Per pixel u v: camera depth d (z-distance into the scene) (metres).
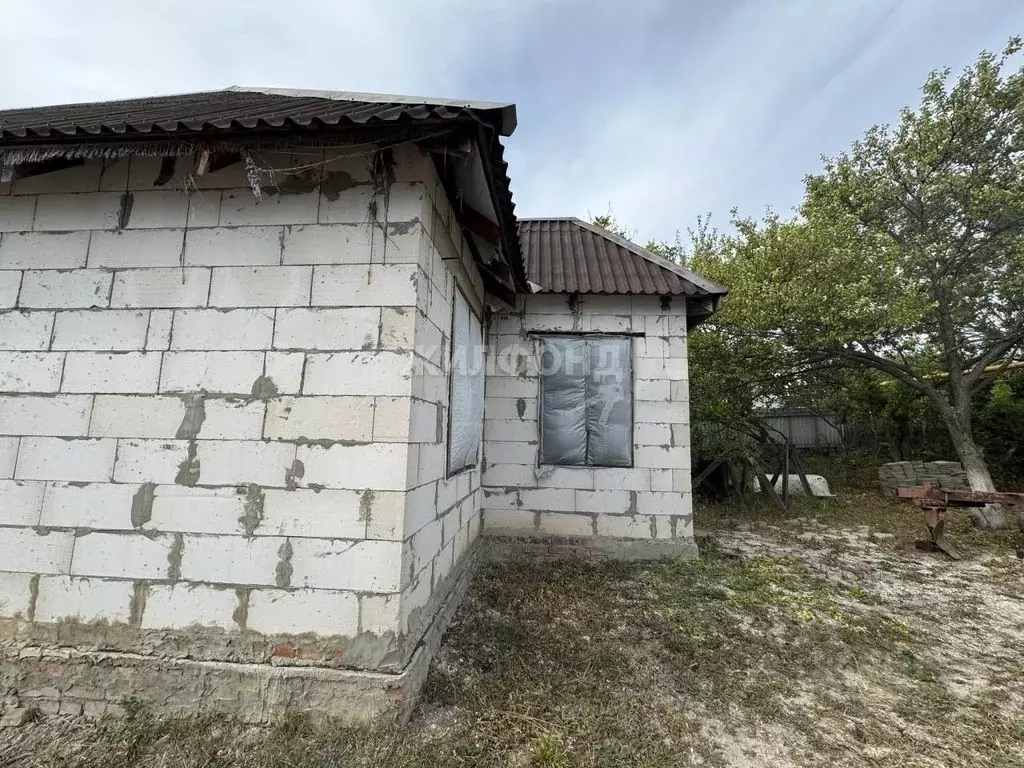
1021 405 9.04
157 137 2.27
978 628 3.60
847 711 2.52
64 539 2.43
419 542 2.62
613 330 5.32
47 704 2.34
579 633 3.36
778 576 4.66
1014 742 2.28
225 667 2.29
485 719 2.33
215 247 2.59
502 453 5.22
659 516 5.08
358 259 2.52
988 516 6.81
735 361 7.87
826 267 6.94
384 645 2.27
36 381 2.55
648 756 2.12
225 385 2.48
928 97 7.68
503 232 3.49
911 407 9.94
